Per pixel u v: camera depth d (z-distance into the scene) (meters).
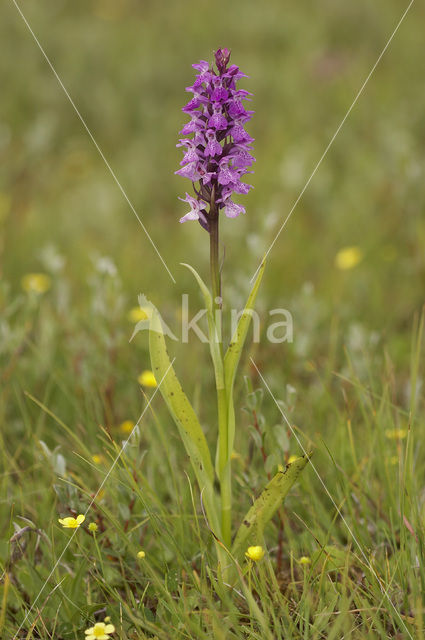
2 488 3.30
